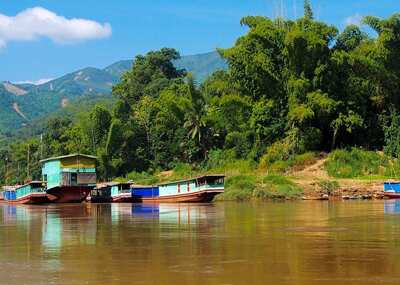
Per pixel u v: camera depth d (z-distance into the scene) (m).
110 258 18.17
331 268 15.75
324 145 72.19
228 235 23.95
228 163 77.00
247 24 78.25
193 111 85.38
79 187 64.88
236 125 80.94
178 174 82.06
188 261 17.30
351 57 69.00
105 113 100.62
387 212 35.38
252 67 73.19
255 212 37.88
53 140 122.12
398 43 68.62
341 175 62.59
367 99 71.75
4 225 31.91
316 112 69.00
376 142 70.81
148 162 95.25
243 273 15.24
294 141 69.00
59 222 33.69
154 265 16.69
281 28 75.25
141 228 28.20
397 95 70.56
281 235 23.52
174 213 39.56
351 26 73.50
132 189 63.12
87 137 100.56
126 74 128.75
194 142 86.75
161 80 119.25
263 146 74.19
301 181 59.78
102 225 30.61
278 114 73.69
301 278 14.47
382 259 17.14
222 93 83.00
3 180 141.00
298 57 70.56
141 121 98.31
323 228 26.00
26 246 21.58
